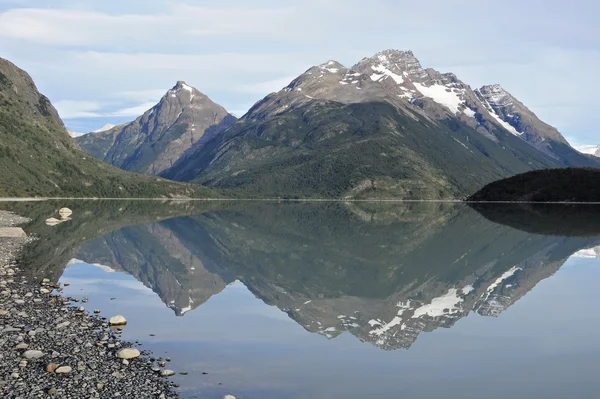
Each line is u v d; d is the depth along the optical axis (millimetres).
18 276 48938
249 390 23062
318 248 79125
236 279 53031
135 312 37531
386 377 24922
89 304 39469
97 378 23359
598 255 67750
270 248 79125
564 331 32656
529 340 30812
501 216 166125
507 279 51406
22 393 21281
